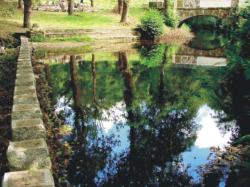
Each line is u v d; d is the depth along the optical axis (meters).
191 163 7.09
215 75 12.55
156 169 6.95
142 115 10.39
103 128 9.12
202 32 39.41
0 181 5.15
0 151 6.11
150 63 20.14
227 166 6.71
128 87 14.09
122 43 30.67
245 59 10.24
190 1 37.00
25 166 3.82
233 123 9.27
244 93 11.08
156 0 43.44
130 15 39.88
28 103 5.69
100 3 48.00
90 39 29.34
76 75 16.08
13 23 29.50
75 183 6.26
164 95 12.76
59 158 7.06
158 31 33.69
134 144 8.12
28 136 4.54
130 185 6.38
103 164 7.01
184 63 20.38
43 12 37.53
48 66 17.98
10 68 13.50
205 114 10.12
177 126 9.32
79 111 10.55
